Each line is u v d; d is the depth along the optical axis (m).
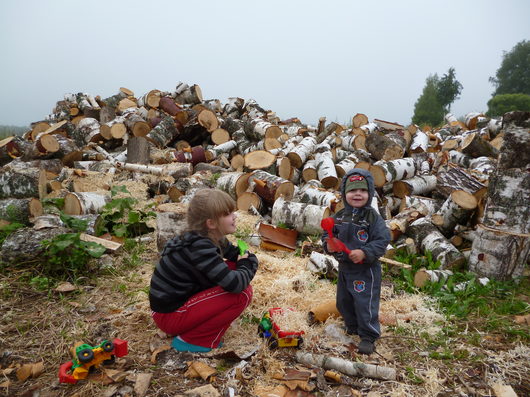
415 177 6.80
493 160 6.97
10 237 3.83
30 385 2.38
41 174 5.82
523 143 3.94
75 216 4.82
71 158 8.45
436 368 2.66
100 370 2.49
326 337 3.01
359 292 2.76
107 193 6.57
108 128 9.78
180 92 12.23
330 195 5.69
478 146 7.43
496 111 32.41
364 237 2.75
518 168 4.00
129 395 2.30
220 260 2.45
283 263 4.24
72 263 3.79
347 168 7.07
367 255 2.61
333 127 9.91
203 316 2.54
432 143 9.88
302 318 3.17
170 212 4.22
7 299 3.39
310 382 2.47
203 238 2.46
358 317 2.77
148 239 4.95
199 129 10.22
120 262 4.25
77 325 3.03
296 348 2.85
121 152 9.36
